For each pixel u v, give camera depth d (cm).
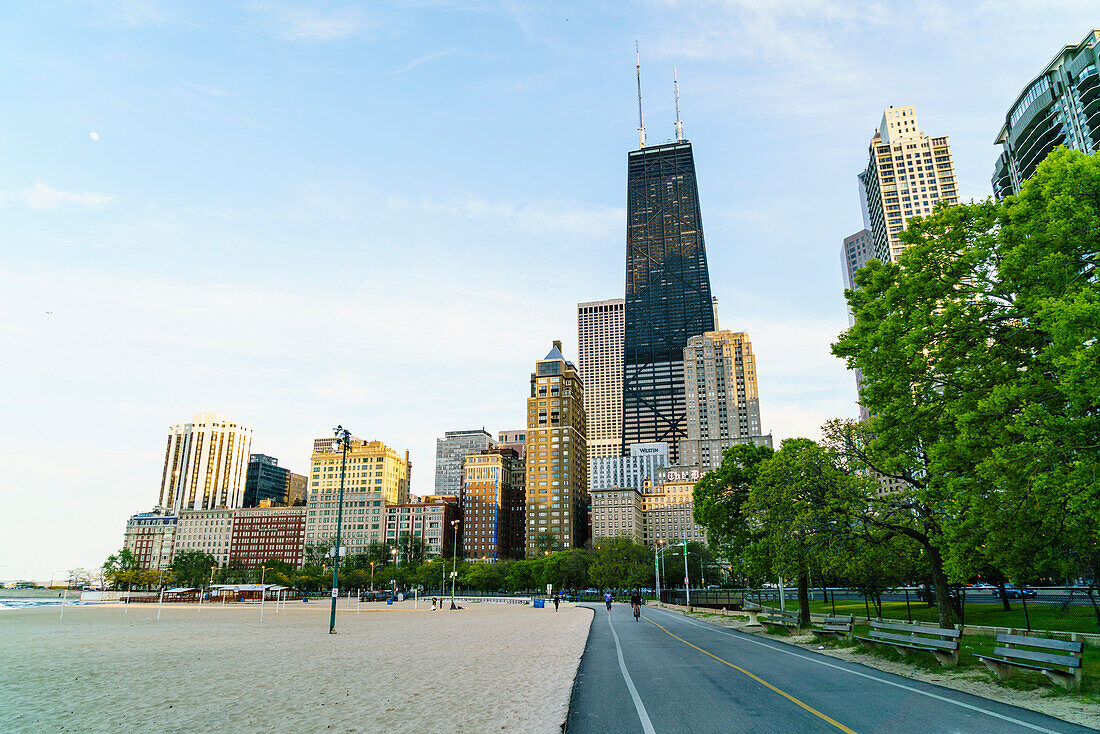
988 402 1786
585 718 1252
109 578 19600
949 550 1961
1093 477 1509
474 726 1212
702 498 4347
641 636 3353
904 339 2209
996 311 2084
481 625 4944
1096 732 1033
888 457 2667
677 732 1109
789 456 3098
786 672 1792
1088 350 1475
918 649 1823
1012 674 1484
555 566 14812
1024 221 1955
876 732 1066
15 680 2052
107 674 2172
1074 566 2067
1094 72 10319
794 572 3048
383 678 1952
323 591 18162
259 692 1725
